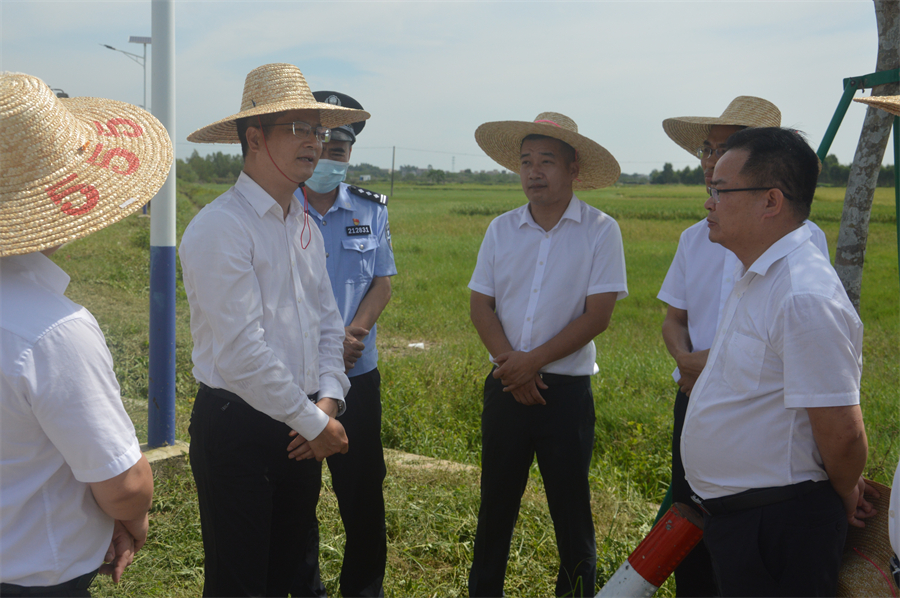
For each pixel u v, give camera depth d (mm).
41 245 1212
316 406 2008
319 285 2205
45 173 1287
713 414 1815
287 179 2020
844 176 49375
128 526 1567
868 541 1898
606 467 4070
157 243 3514
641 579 2033
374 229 2867
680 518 2023
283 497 2166
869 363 6770
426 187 86875
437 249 19984
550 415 2557
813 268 1672
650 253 18469
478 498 3434
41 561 1326
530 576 2863
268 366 1838
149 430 3604
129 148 1482
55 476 1341
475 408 5168
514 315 2674
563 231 2646
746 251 1824
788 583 1710
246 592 1990
